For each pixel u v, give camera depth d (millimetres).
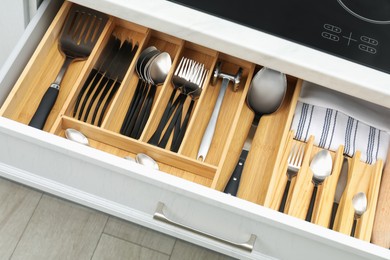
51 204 1389
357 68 783
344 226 976
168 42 1123
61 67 1054
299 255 1045
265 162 1052
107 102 1062
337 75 778
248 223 947
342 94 1096
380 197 1018
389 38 808
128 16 818
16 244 1345
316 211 990
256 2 810
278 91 1050
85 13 1060
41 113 997
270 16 802
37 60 1019
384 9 830
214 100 1098
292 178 1024
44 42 1008
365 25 813
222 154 999
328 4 823
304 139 1056
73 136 1019
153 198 1015
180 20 789
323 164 1020
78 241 1369
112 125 1062
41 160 1026
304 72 794
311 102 1078
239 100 1097
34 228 1366
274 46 784
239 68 1100
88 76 1062
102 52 1079
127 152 1062
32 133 877
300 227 862
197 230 1013
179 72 1081
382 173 1058
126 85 1064
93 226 1385
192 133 1072
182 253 1391
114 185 1022
